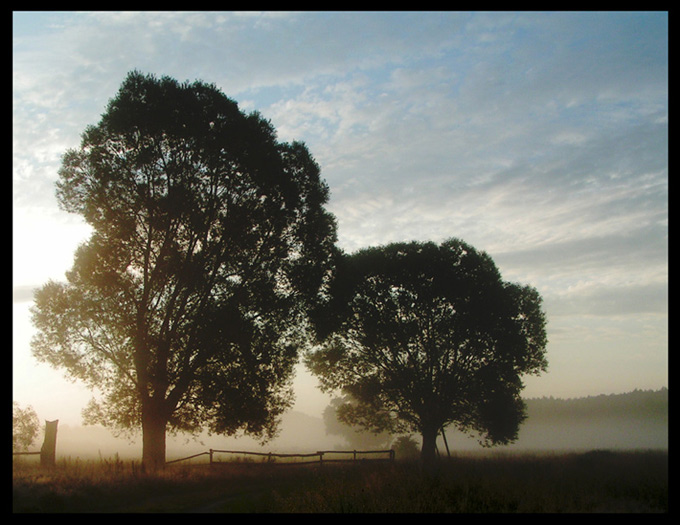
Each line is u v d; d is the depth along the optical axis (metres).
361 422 42.47
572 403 134.75
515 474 21.08
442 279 39.31
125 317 26.52
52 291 27.36
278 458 36.47
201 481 21.91
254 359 28.34
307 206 31.25
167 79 28.23
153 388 26.91
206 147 27.52
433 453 39.19
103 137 27.20
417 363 40.31
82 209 27.06
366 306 40.44
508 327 39.09
